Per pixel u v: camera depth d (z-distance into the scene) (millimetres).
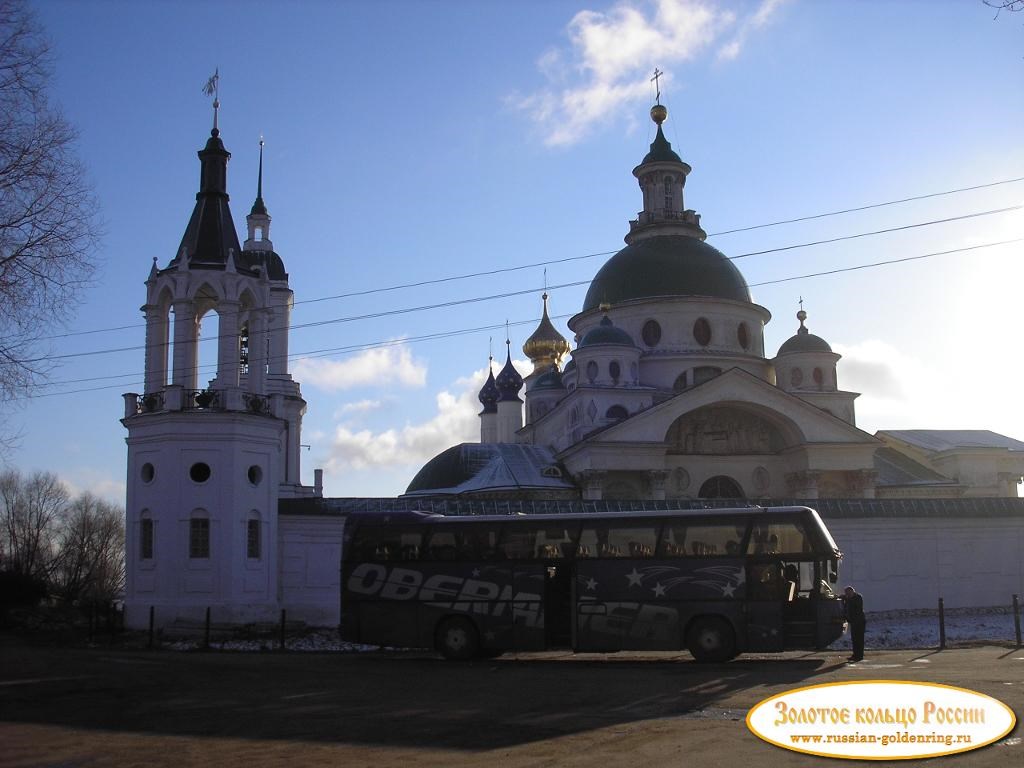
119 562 99562
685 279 65312
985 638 36812
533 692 19906
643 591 27516
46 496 92875
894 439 69125
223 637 36219
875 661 26391
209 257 41281
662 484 55844
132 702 18891
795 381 64688
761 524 27484
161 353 41031
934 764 12656
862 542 50000
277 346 56062
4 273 23844
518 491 55875
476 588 28484
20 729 16047
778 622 26750
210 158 43000
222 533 38375
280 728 15867
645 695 19266
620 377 60562
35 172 24109
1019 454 64938
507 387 79875
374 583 29203
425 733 15258
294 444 55000
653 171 71312
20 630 39375
